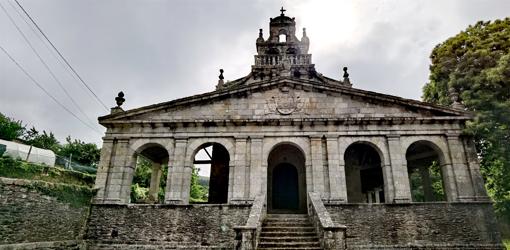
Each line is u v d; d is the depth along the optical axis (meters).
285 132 18.84
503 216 23.44
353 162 23.12
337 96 19.53
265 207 16.58
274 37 28.69
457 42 23.09
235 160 18.31
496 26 21.42
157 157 23.23
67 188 16.28
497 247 15.67
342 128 18.70
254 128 19.00
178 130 19.23
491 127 16.44
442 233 16.00
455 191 17.16
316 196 15.80
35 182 14.67
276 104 19.52
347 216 16.56
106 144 19.08
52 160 22.16
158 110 19.64
